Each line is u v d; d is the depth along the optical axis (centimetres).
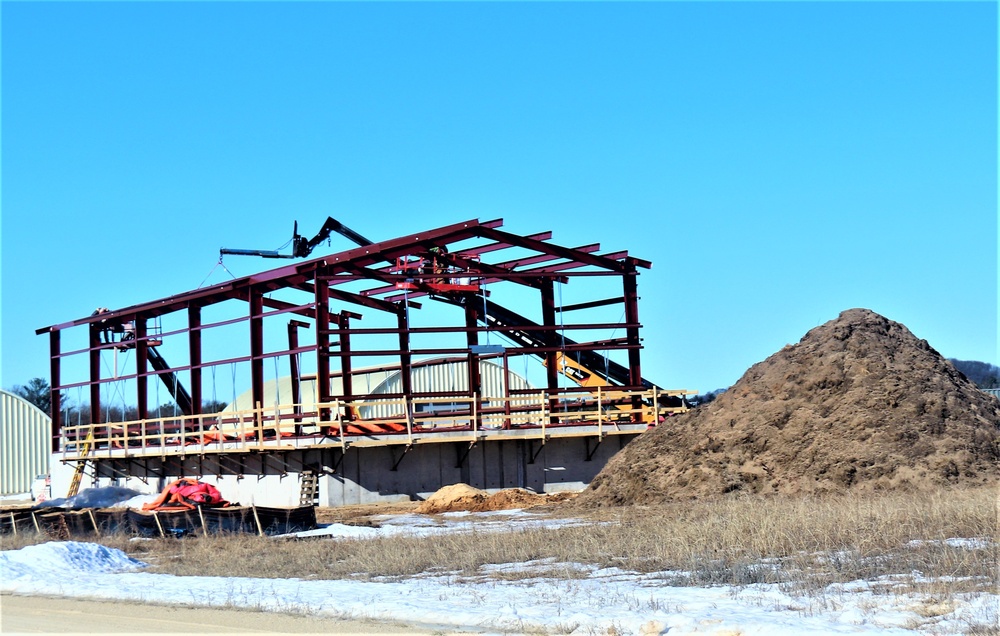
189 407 5562
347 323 4888
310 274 4241
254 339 4406
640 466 3522
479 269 4562
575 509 3381
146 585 1872
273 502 4181
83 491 4953
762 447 3366
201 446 4391
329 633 1334
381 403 4059
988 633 1141
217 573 2061
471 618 1371
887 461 3095
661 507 3130
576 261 4572
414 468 4088
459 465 4150
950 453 3077
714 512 2556
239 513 2886
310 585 1789
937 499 2383
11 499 6344
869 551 1753
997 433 3194
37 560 2195
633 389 4556
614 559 1923
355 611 1472
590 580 1709
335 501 3978
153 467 4853
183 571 2097
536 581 1723
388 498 4038
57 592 1828
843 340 3675
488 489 4169
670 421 3747
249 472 4306
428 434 4053
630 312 4603
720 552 1862
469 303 4881
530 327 4388
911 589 1420
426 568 1988
